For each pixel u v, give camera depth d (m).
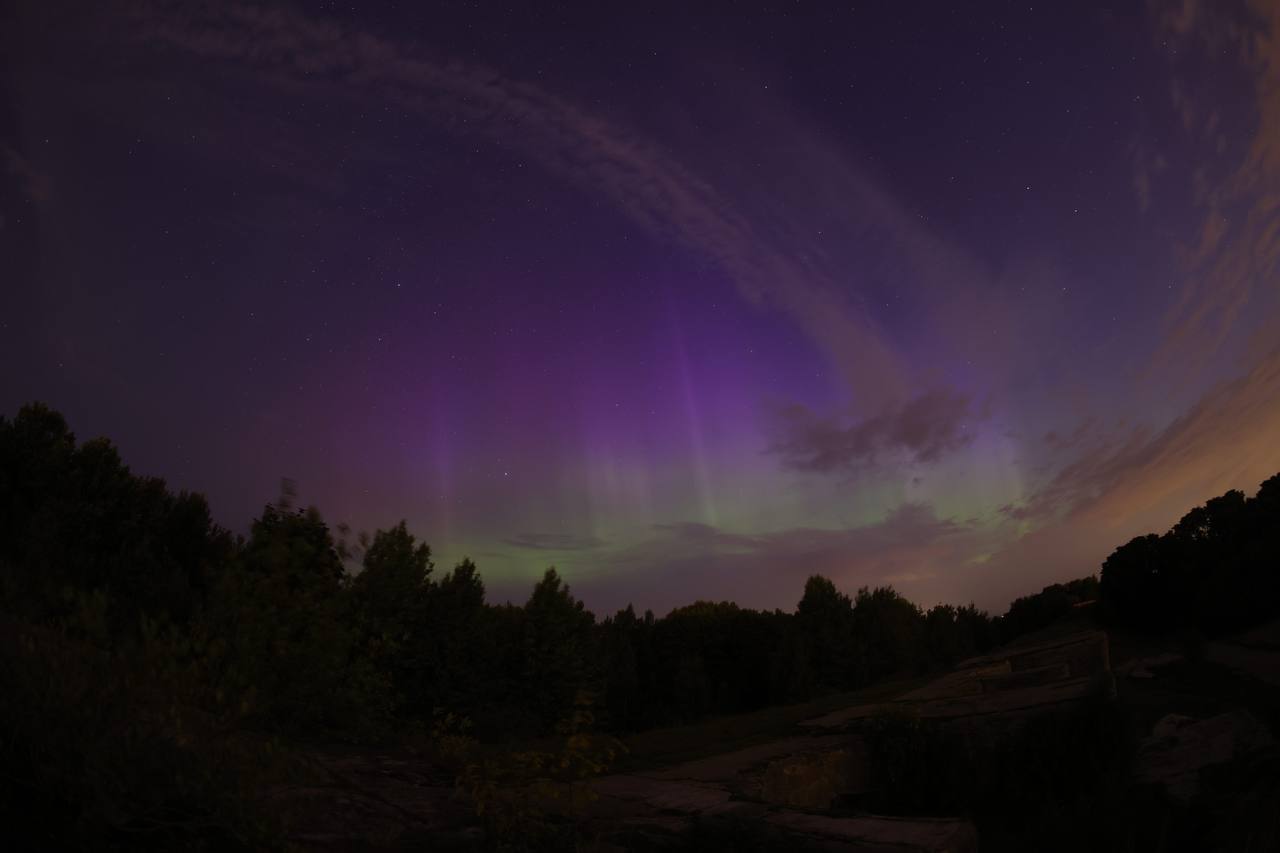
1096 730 12.84
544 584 31.48
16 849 3.42
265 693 7.94
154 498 24.56
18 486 21.19
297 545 8.43
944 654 49.44
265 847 4.65
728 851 7.21
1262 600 30.38
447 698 25.48
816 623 48.12
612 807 8.38
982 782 12.74
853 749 13.62
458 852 6.00
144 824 4.16
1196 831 11.02
